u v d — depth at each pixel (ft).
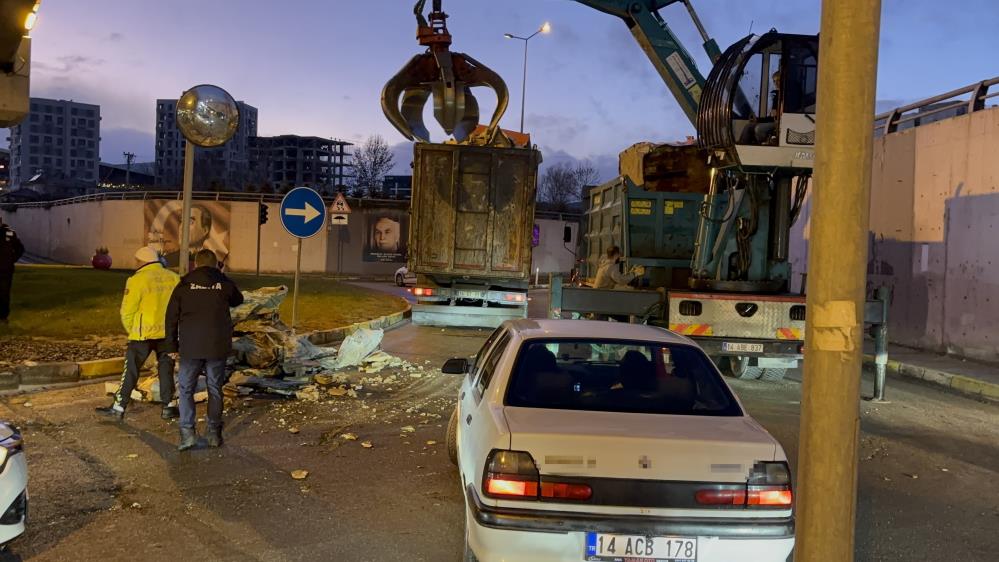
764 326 32.24
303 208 42.11
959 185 44.98
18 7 27.66
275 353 31.07
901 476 21.75
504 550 11.32
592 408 13.24
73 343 36.37
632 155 48.08
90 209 179.63
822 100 8.39
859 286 8.30
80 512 16.85
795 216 35.60
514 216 53.11
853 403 8.34
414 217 52.95
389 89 54.13
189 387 21.89
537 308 78.79
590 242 51.08
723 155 33.17
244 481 19.33
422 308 54.19
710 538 11.32
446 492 18.83
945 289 46.09
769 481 11.57
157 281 25.09
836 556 8.39
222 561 14.55
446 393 30.96
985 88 44.19
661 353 14.80
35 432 23.26
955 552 16.01
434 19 53.67
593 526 11.23
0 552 14.60
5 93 33.81
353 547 15.37
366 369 35.17
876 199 54.03
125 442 22.53
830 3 8.31
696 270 35.24
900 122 52.08
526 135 66.13
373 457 21.72
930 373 39.55
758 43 31.12
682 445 11.59
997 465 23.15
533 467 11.47
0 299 40.52
